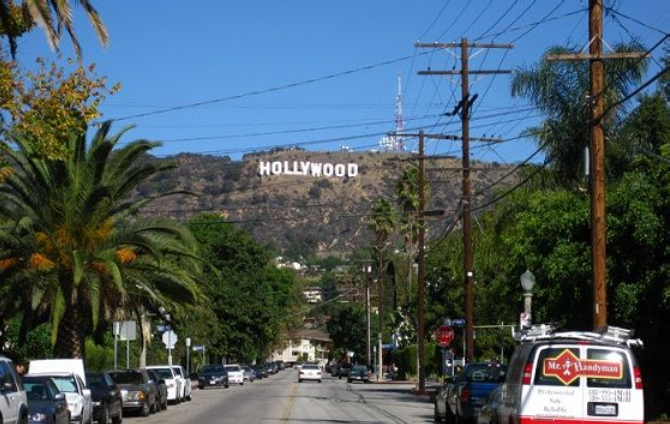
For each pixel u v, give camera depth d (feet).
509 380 56.49
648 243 82.84
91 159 102.42
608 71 105.91
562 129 111.86
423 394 167.73
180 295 112.06
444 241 216.33
